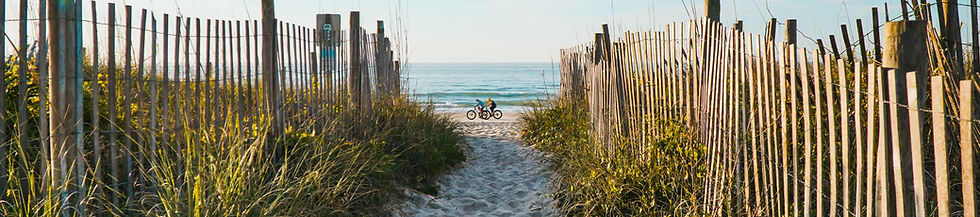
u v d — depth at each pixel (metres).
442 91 59.25
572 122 9.07
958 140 3.03
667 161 4.84
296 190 4.29
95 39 3.44
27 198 3.32
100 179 3.62
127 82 3.66
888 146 2.26
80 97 3.34
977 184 2.79
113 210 3.71
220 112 4.59
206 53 4.27
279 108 5.38
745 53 3.55
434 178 7.06
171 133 4.13
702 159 4.48
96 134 3.50
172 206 3.68
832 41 3.46
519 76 93.31
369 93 7.38
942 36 3.28
